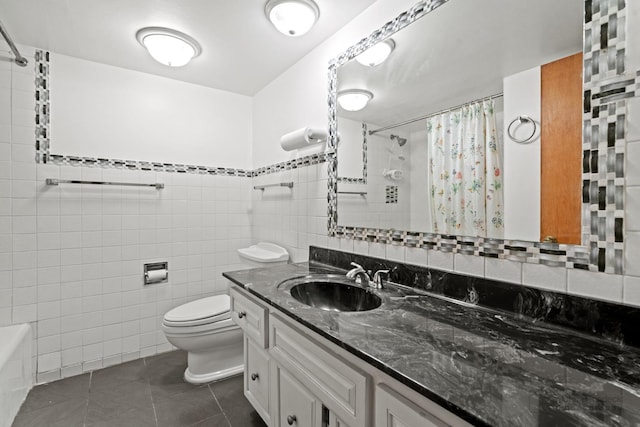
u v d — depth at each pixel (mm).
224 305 1971
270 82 2396
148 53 1985
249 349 1441
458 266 1133
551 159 892
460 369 650
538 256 922
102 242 2107
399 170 1349
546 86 901
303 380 989
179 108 2395
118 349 2156
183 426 1520
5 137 1823
